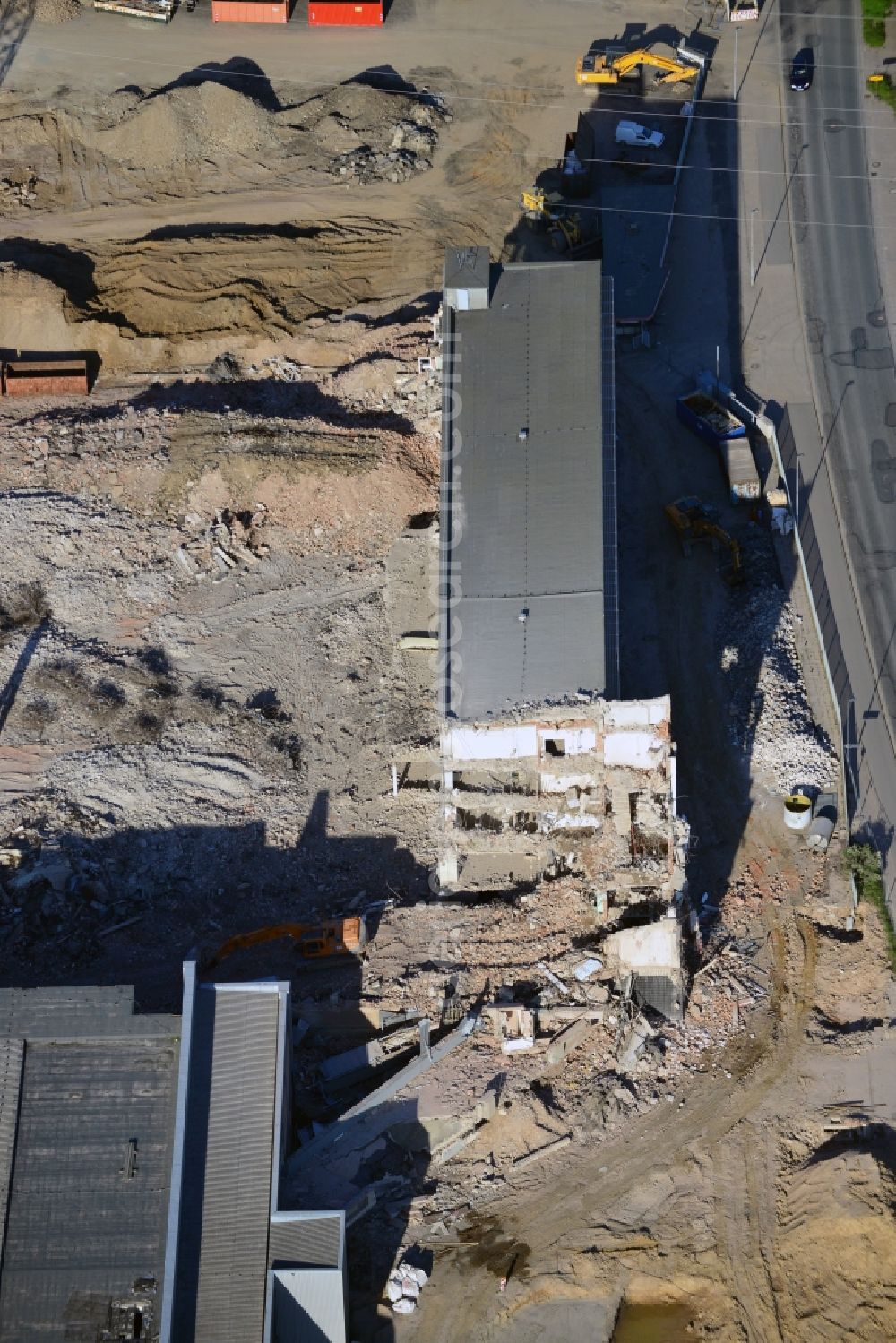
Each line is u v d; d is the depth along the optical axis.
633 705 52.41
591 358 62.03
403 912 56.12
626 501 69.62
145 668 63.25
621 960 53.12
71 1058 48.94
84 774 60.38
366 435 68.50
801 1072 51.81
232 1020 49.31
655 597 66.00
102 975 55.22
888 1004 53.34
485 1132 50.91
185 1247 46.22
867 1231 47.00
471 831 56.97
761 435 71.25
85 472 68.81
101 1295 46.00
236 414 70.12
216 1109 48.09
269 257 79.94
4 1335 45.62
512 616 55.88
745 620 64.56
